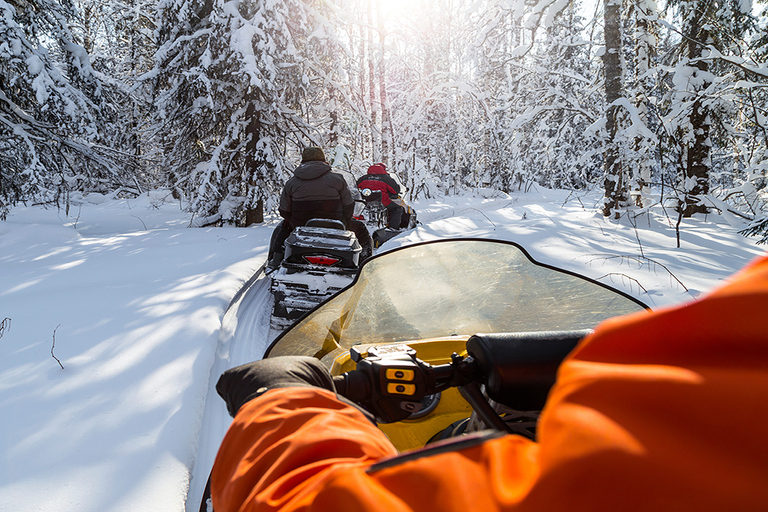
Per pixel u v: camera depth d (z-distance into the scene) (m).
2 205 8.82
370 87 17.62
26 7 9.12
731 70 9.70
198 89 9.41
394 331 1.69
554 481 0.25
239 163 10.32
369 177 7.75
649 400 0.24
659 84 10.45
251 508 0.44
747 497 0.19
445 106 22.36
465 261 1.71
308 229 4.26
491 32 11.33
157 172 14.18
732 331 0.23
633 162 8.83
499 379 0.87
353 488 0.36
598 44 10.71
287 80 9.77
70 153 9.48
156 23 9.91
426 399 1.53
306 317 1.61
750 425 0.21
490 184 22.38
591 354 0.31
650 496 0.22
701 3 9.20
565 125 13.52
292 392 0.58
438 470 0.33
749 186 10.11
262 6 9.12
